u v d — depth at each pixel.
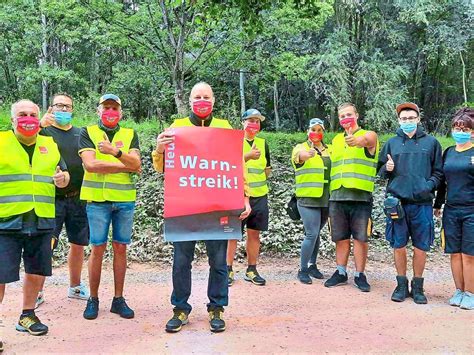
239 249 7.59
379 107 17.88
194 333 4.35
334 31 19.31
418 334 4.41
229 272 6.14
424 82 24.28
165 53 11.78
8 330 4.38
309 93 20.97
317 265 7.30
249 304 5.29
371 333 4.41
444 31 20.39
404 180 5.55
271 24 12.32
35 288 4.36
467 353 3.99
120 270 4.84
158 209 8.65
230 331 4.42
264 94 21.31
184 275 4.47
